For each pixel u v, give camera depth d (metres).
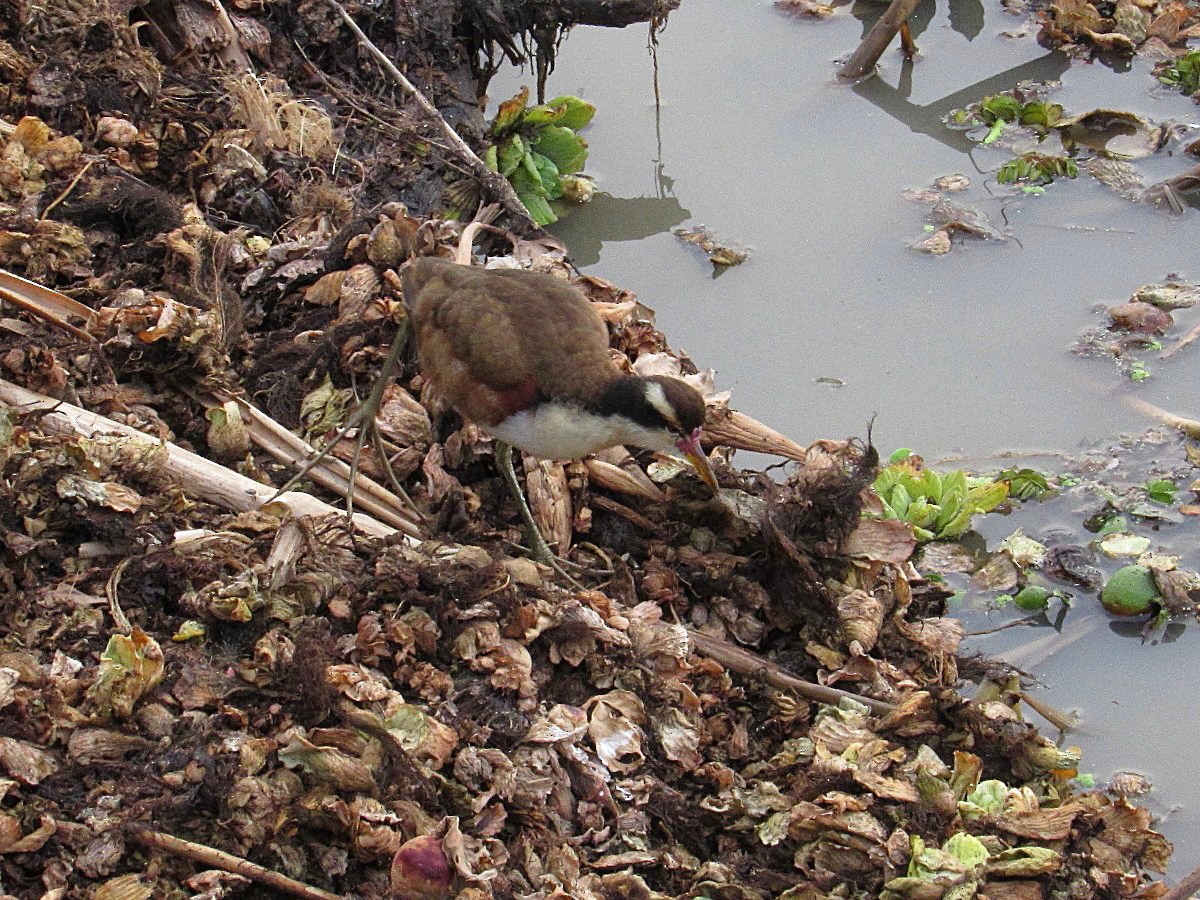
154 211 1.91
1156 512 1.93
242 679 1.69
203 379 1.83
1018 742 1.76
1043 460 1.96
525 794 1.69
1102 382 2.00
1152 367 2.01
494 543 1.82
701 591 1.82
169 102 2.00
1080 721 1.83
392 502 1.82
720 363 2.01
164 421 1.82
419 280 1.82
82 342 1.82
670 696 1.75
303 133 2.03
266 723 1.68
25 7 1.99
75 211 1.90
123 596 1.71
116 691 1.66
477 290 1.79
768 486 1.86
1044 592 1.89
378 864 1.65
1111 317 2.04
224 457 1.82
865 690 1.78
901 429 1.97
